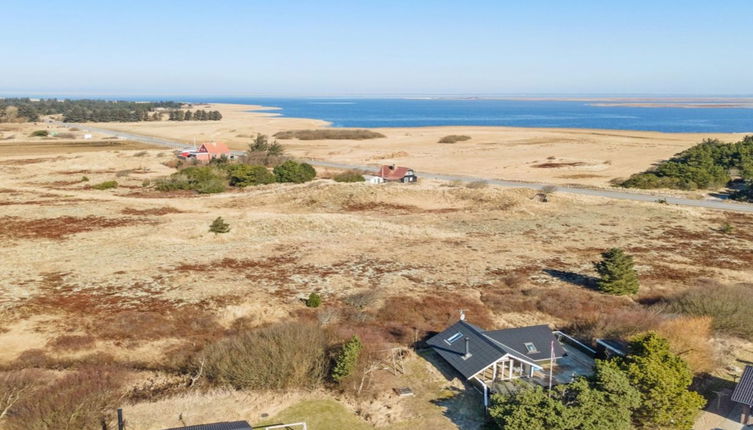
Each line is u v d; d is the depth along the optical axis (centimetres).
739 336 3325
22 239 5609
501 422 2228
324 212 7400
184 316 3634
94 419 2342
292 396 2611
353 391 2645
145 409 2473
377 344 3112
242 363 2748
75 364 2933
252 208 7544
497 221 6788
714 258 5191
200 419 2400
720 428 2358
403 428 2362
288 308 3812
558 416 2123
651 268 4869
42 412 2308
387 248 5512
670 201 7675
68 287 4175
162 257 5050
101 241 5578
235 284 4319
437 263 5006
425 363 2972
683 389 2323
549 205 7481
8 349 3119
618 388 2264
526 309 3891
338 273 4666
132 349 3172
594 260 5122
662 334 3025
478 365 2659
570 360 2997
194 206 7519
